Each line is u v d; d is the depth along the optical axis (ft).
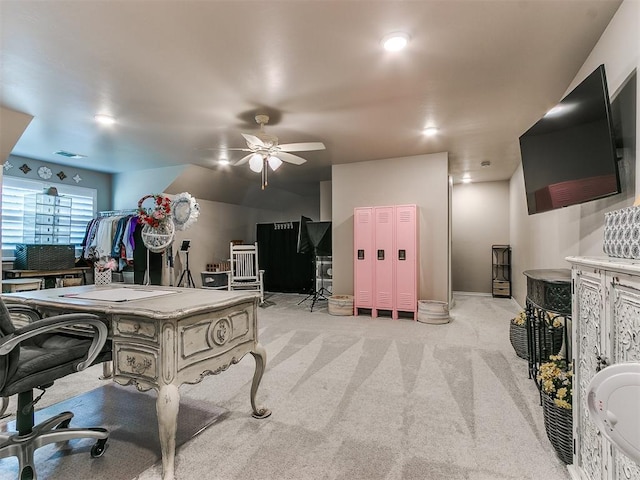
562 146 7.61
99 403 7.80
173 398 5.17
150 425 6.86
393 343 12.30
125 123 12.37
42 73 8.76
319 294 21.97
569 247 9.74
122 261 18.85
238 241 25.07
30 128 12.93
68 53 7.83
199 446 6.13
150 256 18.88
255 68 8.52
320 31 7.01
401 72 8.69
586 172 6.77
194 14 6.47
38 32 7.02
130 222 18.35
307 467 5.54
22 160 17.38
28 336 4.62
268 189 26.48
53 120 12.09
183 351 5.39
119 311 5.44
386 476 5.32
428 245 16.75
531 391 8.28
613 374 2.60
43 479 5.28
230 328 6.42
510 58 8.01
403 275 16.20
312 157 17.26
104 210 21.17
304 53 7.83
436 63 8.25
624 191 6.23
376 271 16.75
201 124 12.50
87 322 5.16
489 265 23.81
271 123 12.29
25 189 17.47
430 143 14.76
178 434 6.52
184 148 15.72
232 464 5.62
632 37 5.82
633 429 2.53
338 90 9.70
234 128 12.94
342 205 18.62
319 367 9.98
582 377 4.87
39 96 10.11
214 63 8.29
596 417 2.67
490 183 23.84
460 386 8.59
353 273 18.42
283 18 6.59
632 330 3.43
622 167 6.30
